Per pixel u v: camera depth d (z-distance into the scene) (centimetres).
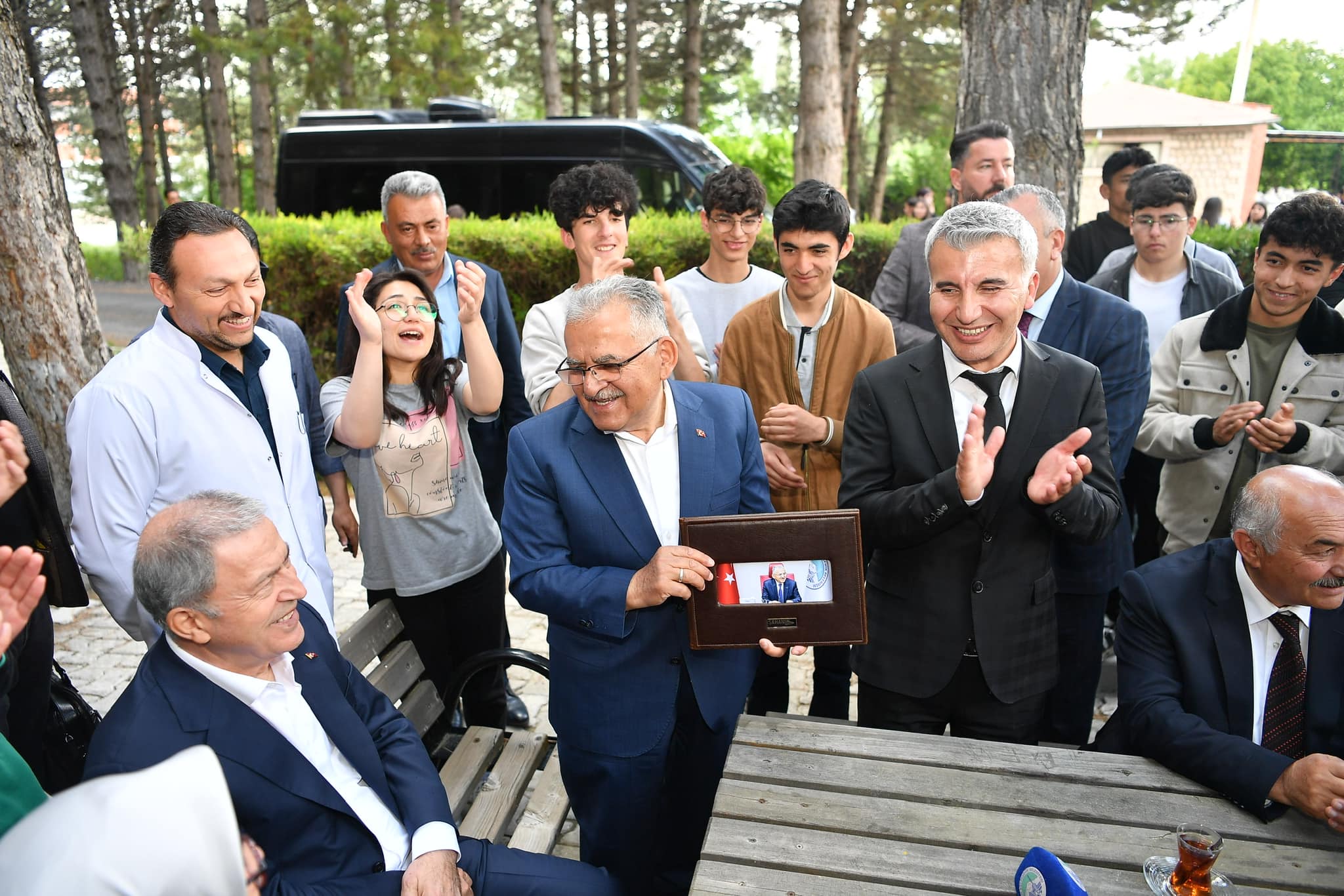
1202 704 197
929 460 215
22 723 203
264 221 691
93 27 1733
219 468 225
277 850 177
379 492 274
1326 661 190
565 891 204
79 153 3509
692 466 212
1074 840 163
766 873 155
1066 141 488
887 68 2320
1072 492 197
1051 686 222
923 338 348
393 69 1496
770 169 1955
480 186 998
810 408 289
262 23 1620
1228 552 204
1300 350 284
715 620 195
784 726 201
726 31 2300
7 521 210
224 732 171
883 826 167
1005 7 477
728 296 336
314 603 242
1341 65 4012
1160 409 316
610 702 212
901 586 221
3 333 435
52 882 83
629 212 307
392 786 199
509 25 2648
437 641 293
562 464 210
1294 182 2764
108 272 2231
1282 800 167
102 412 214
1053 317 273
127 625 226
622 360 188
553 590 202
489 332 326
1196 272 361
